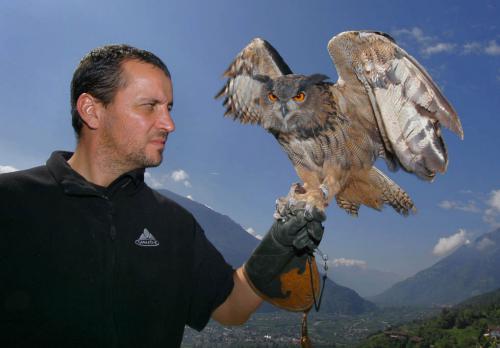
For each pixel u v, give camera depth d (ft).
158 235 3.00
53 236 2.61
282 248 3.12
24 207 2.61
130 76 2.79
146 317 2.79
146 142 2.83
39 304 2.50
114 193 2.93
